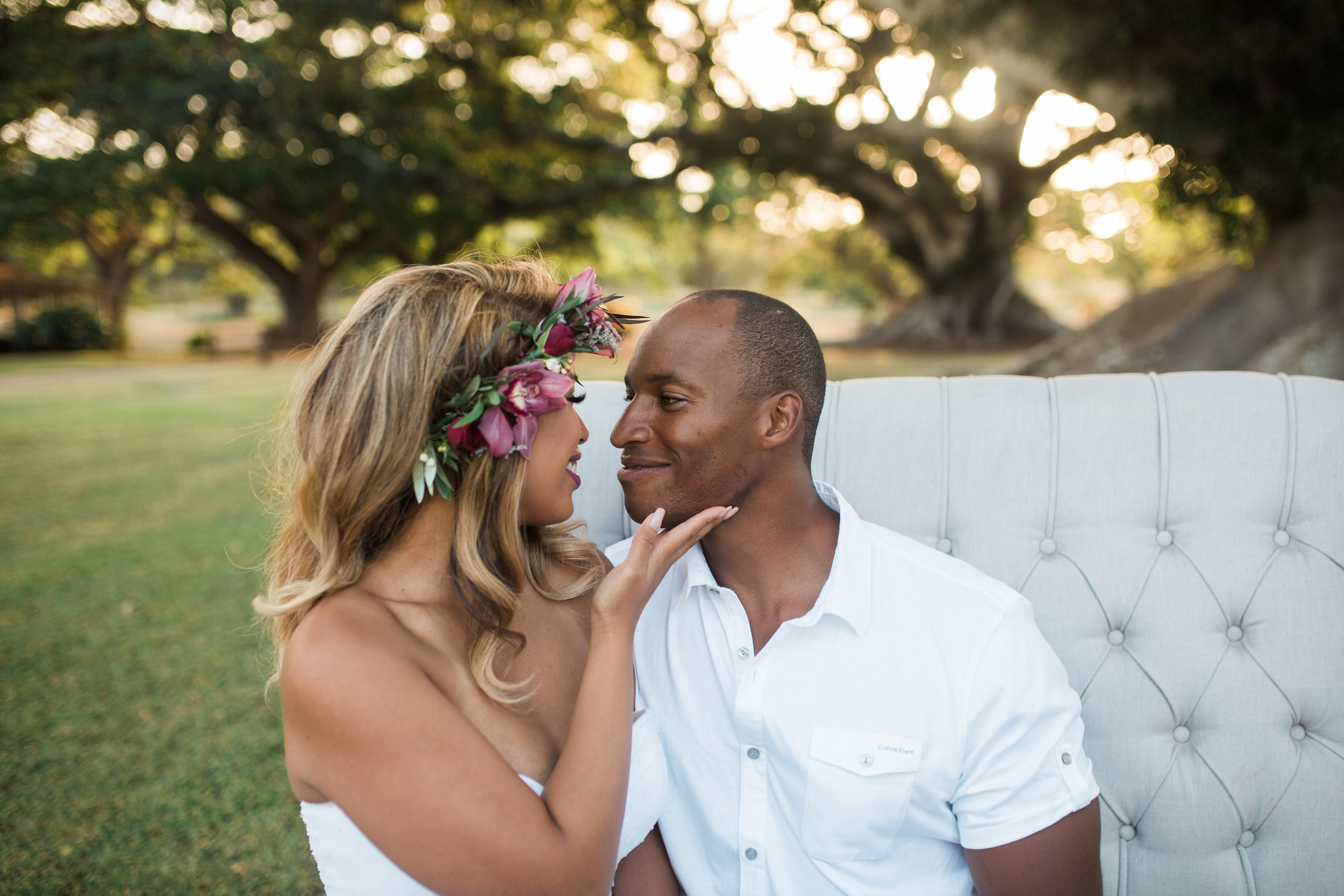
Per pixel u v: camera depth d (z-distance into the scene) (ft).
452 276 4.27
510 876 3.53
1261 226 27.37
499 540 4.22
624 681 3.96
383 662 3.61
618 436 4.42
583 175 67.00
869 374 49.44
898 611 4.56
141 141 50.83
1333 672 5.10
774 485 4.49
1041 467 5.78
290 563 4.37
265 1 48.93
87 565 15.87
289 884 7.49
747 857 4.65
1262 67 23.47
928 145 59.57
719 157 51.37
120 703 10.62
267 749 9.62
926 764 4.40
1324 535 5.29
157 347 101.65
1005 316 85.20
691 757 4.88
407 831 3.54
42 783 8.95
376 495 4.00
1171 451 5.59
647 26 46.52
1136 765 5.30
